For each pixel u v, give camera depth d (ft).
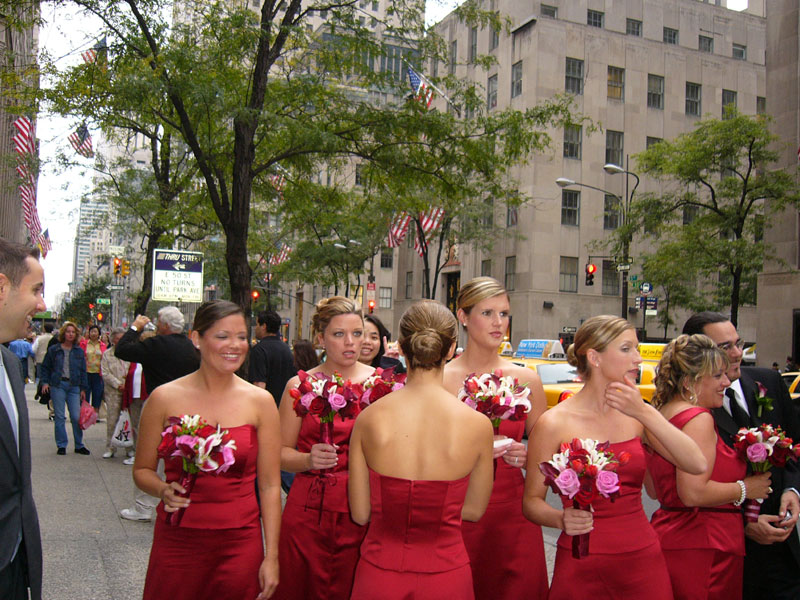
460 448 9.45
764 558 12.78
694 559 11.28
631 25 152.87
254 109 33.76
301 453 13.29
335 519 13.30
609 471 9.71
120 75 35.40
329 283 126.21
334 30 39.73
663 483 11.59
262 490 11.83
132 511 23.20
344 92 41.06
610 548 10.31
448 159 40.45
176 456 10.55
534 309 129.70
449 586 9.18
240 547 11.09
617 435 10.86
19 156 56.24
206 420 11.34
